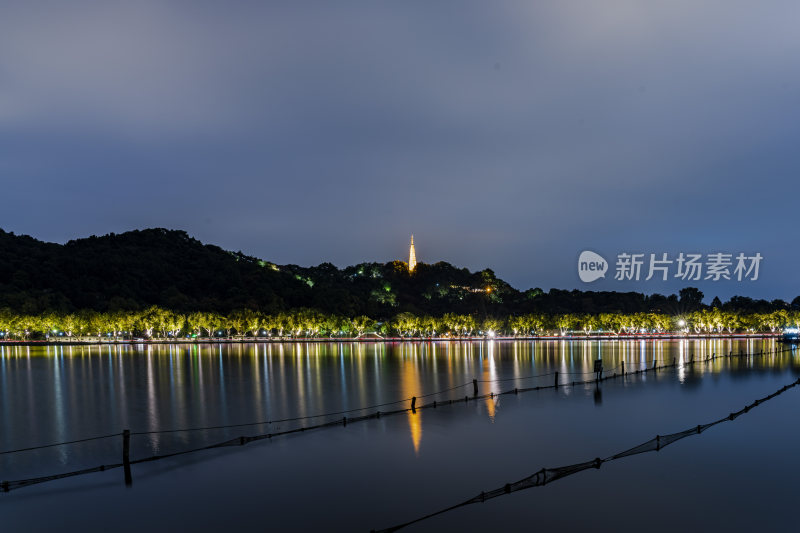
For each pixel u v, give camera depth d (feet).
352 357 472.03
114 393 258.37
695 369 320.91
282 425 179.93
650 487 115.75
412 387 268.41
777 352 447.42
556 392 233.55
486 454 139.85
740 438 151.02
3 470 134.51
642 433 159.43
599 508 105.40
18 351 578.66
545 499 109.91
